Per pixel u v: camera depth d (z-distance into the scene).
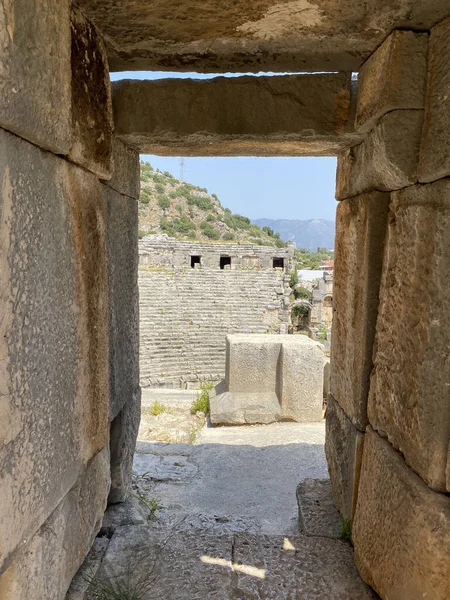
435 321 1.67
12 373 1.30
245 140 2.47
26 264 1.37
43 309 1.49
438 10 1.69
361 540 2.17
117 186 2.54
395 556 1.84
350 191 2.51
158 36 1.99
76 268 1.76
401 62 1.81
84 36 1.79
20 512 1.38
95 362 1.99
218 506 3.47
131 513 2.79
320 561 2.30
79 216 1.79
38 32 1.37
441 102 1.69
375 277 2.25
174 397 7.54
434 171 1.70
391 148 1.84
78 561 1.89
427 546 1.63
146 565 2.24
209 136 2.42
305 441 4.90
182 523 3.01
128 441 2.94
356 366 2.39
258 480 3.95
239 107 2.36
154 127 2.39
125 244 2.77
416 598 1.69
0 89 1.17
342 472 2.62
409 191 1.91
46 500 1.55
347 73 2.33
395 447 1.98
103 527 2.62
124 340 2.78
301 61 2.22
